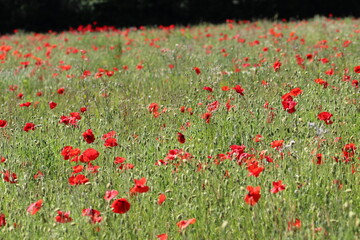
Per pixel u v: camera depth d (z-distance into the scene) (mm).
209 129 10414
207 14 44875
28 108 13242
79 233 6668
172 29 30484
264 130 9984
